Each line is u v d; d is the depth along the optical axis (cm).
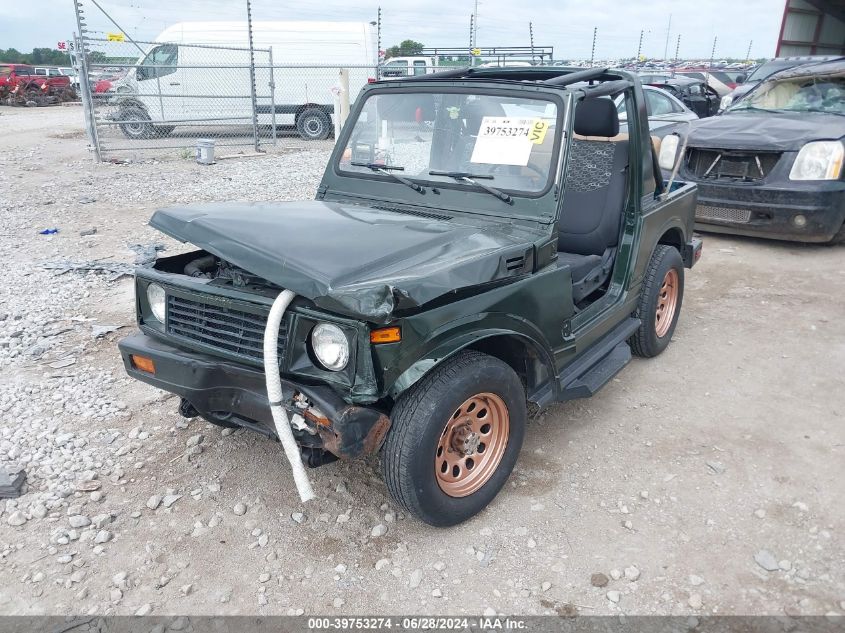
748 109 840
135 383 449
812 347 504
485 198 345
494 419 317
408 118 379
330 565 291
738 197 722
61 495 333
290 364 265
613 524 314
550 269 327
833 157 675
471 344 299
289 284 248
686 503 328
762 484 341
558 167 328
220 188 1077
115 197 1012
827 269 683
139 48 1317
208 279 304
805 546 298
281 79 1709
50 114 2414
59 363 477
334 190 403
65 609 267
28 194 1026
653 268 452
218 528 313
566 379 353
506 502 330
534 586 279
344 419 251
